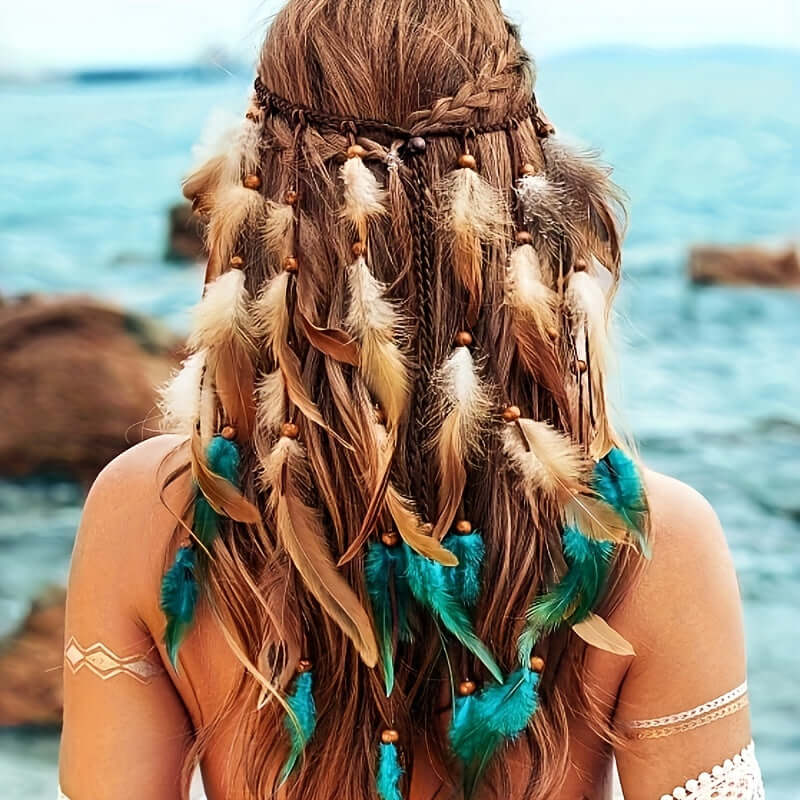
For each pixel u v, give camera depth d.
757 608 5.76
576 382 0.96
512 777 0.98
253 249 0.95
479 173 0.92
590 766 1.02
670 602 0.97
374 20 0.92
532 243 0.94
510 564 0.94
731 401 7.79
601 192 0.98
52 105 10.73
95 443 6.04
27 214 10.05
